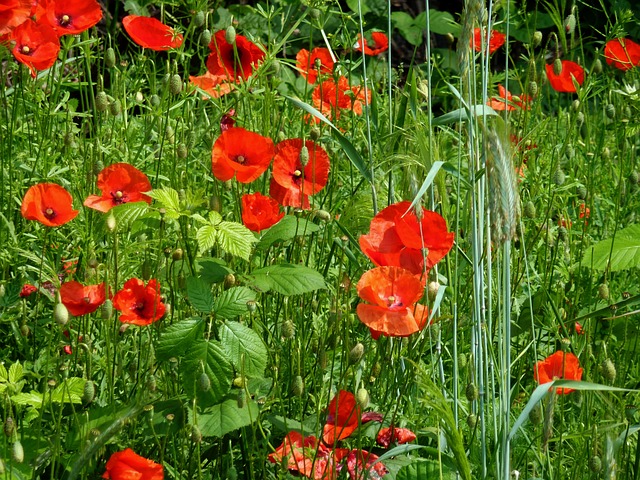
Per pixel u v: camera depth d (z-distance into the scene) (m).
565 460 2.05
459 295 2.14
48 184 1.96
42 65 2.18
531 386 2.14
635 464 1.90
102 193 2.03
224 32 2.29
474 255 1.90
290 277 1.96
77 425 1.84
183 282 1.98
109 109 2.21
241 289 1.92
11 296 2.02
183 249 2.00
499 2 2.24
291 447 1.84
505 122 1.83
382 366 1.90
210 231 1.94
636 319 2.24
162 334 1.90
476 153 1.91
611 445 1.81
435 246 1.86
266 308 2.11
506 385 1.88
